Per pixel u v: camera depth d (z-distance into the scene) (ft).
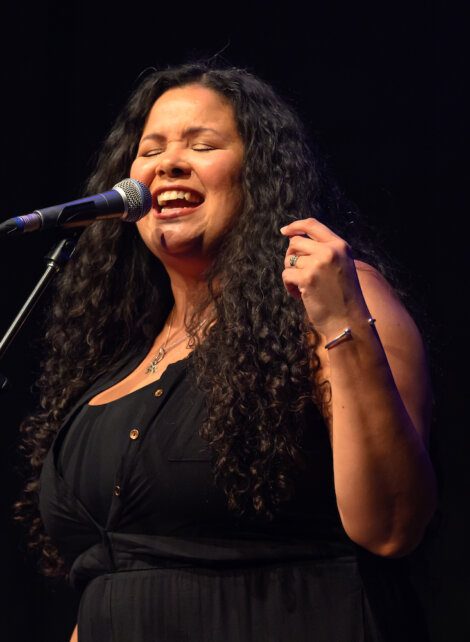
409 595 15.12
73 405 18.22
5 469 31.04
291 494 14.43
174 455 14.87
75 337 18.90
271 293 15.79
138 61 32.22
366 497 13.29
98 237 19.12
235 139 17.26
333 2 29.99
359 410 13.11
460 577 27.37
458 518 27.55
